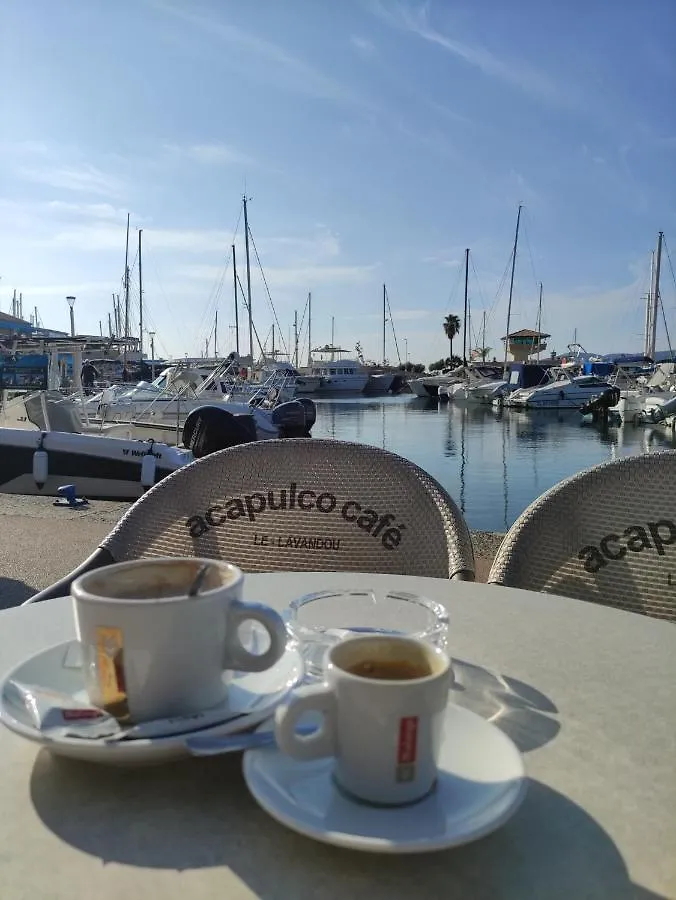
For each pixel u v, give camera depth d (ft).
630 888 2.12
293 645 3.46
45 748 2.65
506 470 56.03
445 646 3.88
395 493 6.98
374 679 2.28
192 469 7.24
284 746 2.27
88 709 2.68
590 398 126.00
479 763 2.53
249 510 7.12
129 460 32.73
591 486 6.44
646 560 6.15
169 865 2.20
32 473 32.40
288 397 83.20
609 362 157.07
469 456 65.26
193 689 2.67
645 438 81.35
